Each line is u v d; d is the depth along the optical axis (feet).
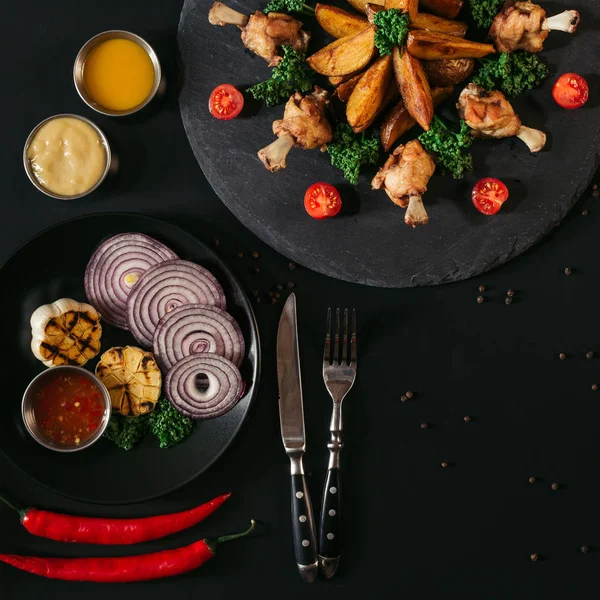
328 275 3.48
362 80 3.28
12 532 3.49
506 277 3.49
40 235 3.44
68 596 3.48
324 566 3.42
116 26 3.57
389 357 3.50
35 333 3.43
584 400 3.47
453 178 3.43
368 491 3.48
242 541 3.48
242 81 3.49
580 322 3.48
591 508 3.46
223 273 3.47
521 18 3.30
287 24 3.35
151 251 3.47
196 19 3.50
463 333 3.49
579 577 3.45
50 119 3.45
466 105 3.31
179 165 3.55
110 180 3.55
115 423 3.43
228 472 3.49
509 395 3.48
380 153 3.43
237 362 3.44
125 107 3.47
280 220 3.47
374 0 3.34
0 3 3.59
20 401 3.47
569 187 3.42
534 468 3.47
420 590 3.46
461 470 3.48
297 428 3.43
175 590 3.48
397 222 3.45
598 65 3.42
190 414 3.43
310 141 3.33
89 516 3.48
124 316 3.50
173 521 3.42
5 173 3.58
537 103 3.43
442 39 3.22
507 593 3.45
